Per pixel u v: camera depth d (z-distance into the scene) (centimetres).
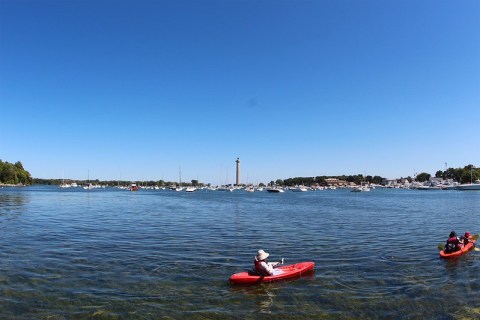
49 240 2852
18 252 2364
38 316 1317
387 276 1812
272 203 8781
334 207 7138
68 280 1736
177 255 2308
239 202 9281
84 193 15700
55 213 5406
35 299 1480
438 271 1908
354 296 1528
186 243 2756
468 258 2195
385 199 10894
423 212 5788
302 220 4553
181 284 1689
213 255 2316
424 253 2366
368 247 2586
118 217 4903
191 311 1377
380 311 1373
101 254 2322
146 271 1908
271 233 3312
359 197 12825
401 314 1345
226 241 2858
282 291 1591
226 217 4991
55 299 1483
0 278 1755
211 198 11931
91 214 5341
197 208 6919
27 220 4347
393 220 4522
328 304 1443
